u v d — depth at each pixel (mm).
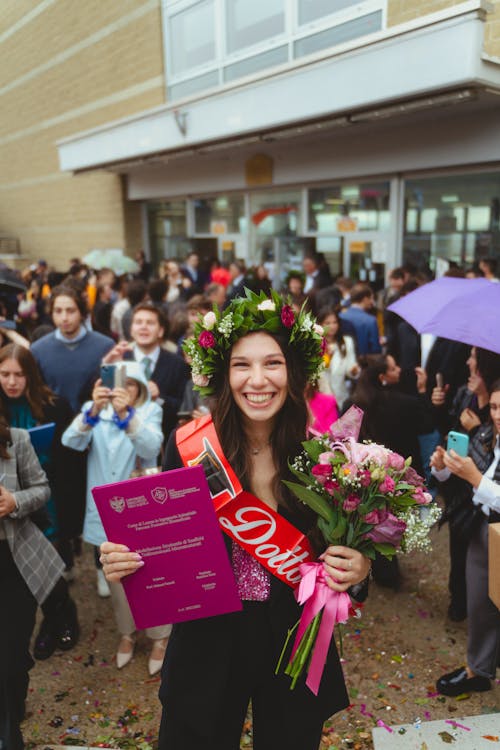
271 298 1519
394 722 2342
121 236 12180
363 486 1353
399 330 4352
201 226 10797
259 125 6902
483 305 2844
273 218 9273
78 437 2670
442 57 4953
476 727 2268
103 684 2619
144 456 2643
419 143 6594
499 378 2309
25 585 2160
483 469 2348
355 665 2688
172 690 1519
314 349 1538
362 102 5688
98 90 11656
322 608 1423
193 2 8992
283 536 1483
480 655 2408
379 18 6500
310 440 1494
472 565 2389
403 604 3172
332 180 8094
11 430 2223
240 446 1540
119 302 6316
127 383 2768
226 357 1507
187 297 7418
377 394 2830
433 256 7113
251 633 1515
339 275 8297
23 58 14062
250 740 2275
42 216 14898
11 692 2004
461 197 6680
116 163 10023
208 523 1383
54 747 2250
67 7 11961
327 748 2225
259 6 7934
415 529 1366
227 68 8742
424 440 2877
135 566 1380
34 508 2174
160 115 8445
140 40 10164
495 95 5273
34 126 14383
